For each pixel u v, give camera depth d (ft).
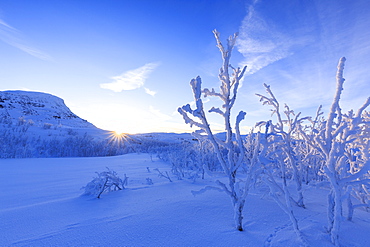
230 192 6.70
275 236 5.77
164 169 26.48
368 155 6.97
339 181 5.55
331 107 6.28
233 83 7.14
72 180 18.80
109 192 12.77
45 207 9.43
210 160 20.10
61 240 5.74
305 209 8.66
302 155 13.11
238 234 5.91
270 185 6.39
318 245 5.23
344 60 6.07
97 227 6.62
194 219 7.13
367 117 8.23
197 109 6.52
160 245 5.31
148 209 8.41
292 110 9.86
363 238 5.67
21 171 25.67
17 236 6.12
